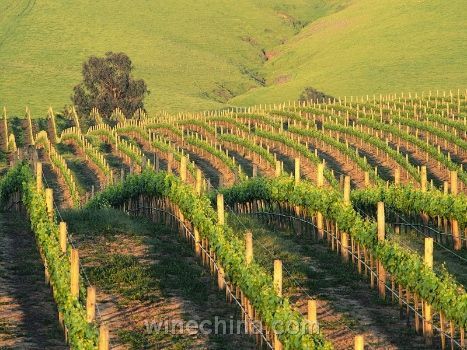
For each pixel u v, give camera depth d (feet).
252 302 86.79
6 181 152.66
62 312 85.92
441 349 85.87
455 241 129.70
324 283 105.91
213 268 104.88
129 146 288.71
